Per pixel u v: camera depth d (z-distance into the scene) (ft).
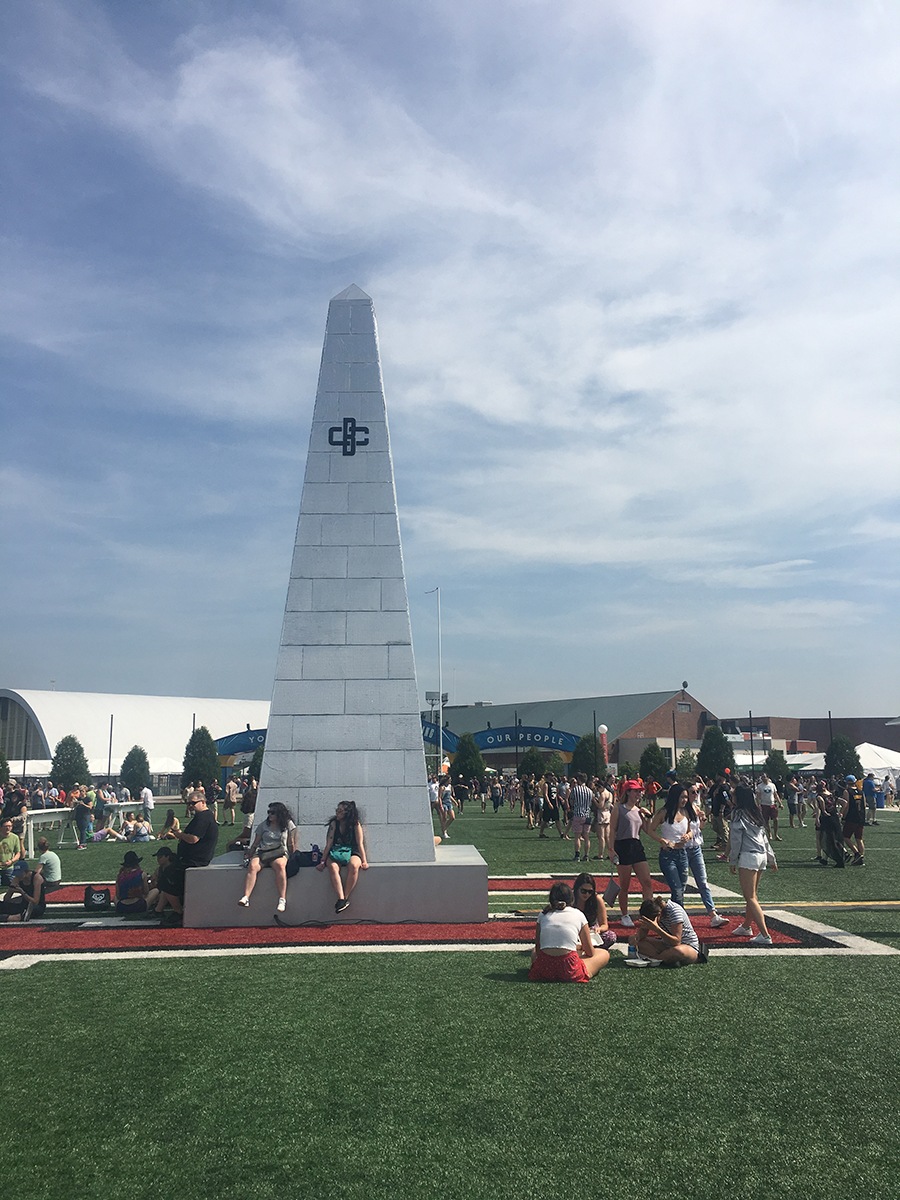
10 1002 25.72
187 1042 21.85
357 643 42.88
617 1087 18.72
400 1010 24.49
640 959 30.04
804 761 188.34
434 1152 15.83
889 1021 23.22
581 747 182.60
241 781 150.30
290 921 38.17
